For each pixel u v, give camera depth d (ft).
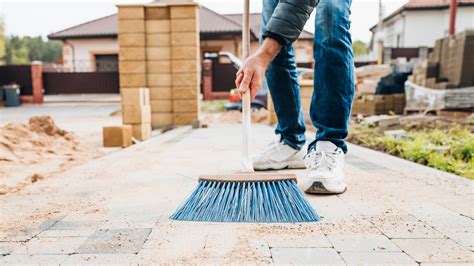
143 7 19.95
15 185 7.77
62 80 54.29
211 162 9.05
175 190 6.38
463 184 6.63
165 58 20.38
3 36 115.34
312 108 6.52
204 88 50.90
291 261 3.59
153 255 3.76
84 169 8.36
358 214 4.98
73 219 4.92
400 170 7.95
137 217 4.96
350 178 7.15
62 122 28.09
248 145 5.50
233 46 62.39
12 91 47.80
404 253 3.76
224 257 3.69
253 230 4.42
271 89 7.64
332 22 5.98
